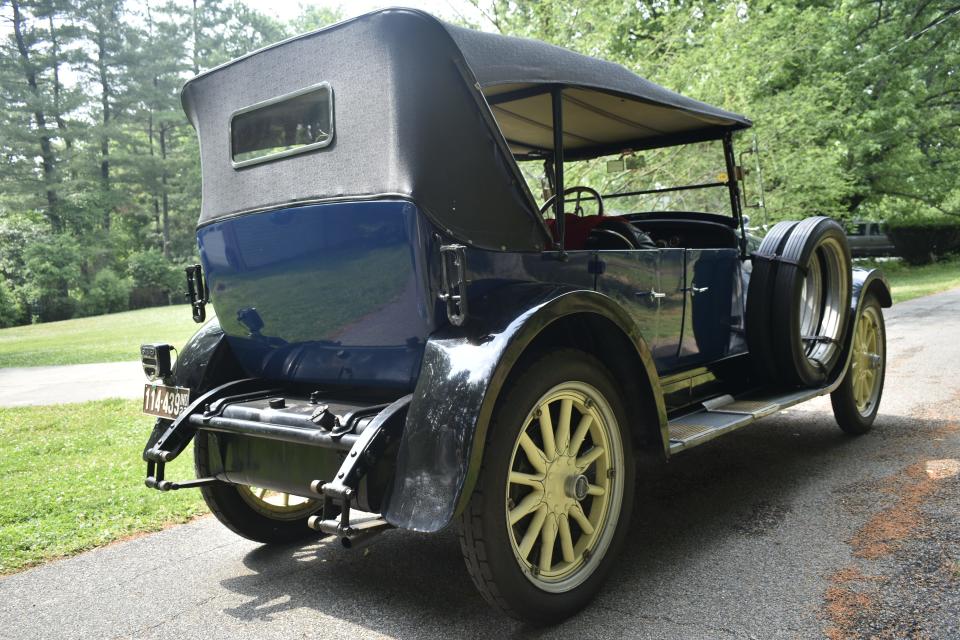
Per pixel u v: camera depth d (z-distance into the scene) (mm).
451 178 2414
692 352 3588
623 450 2729
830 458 4191
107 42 47156
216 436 3008
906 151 21359
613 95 3084
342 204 2467
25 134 44312
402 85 2357
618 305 2605
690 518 3400
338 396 2963
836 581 2635
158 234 53750
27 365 12906
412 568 3066
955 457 4023
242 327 3033
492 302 2475
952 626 2279
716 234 4145
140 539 3527
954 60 22000
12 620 2689
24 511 3932
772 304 3816
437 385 2279
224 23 54812
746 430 5035
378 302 2512
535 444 2633
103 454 5305
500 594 2295
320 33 2520
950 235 24672
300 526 3449
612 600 2619
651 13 13297
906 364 6992
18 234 42844
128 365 11766
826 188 14711
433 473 2188
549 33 10234
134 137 49844
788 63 16406
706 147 4152
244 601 2797
